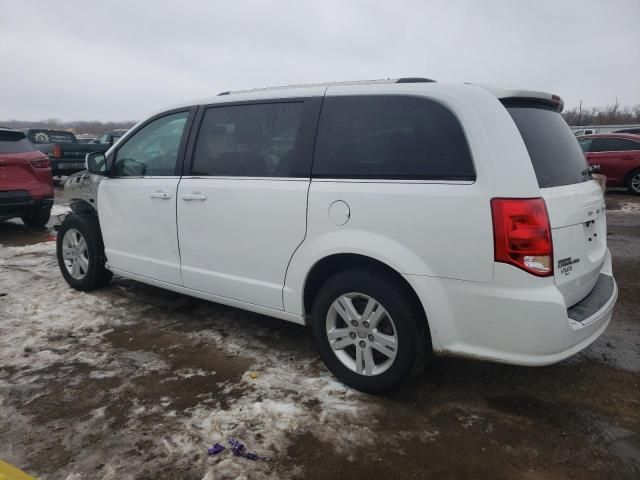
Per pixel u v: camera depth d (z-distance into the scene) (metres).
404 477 2.35
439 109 2.69
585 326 2.60
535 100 2.90
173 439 2.61
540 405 2.93
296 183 3.13
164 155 4.00
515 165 2.46
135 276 4.34
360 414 2.82
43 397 3.03
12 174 7.80
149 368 3.39
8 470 2.17
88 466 2.42
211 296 3.76
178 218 3.81
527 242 2.41
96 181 4.62
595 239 3.02
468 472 2.38
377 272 2.86
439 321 2.65
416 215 2.65
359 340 2.98
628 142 12.73
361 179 2.88
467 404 2.94
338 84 3.18
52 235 8.26
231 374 3.30
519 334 2.48
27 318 4.29
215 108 3.70
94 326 4.12
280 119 3.31
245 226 3.38
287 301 3.27
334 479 2.34
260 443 2.57
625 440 2.61
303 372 3.31
